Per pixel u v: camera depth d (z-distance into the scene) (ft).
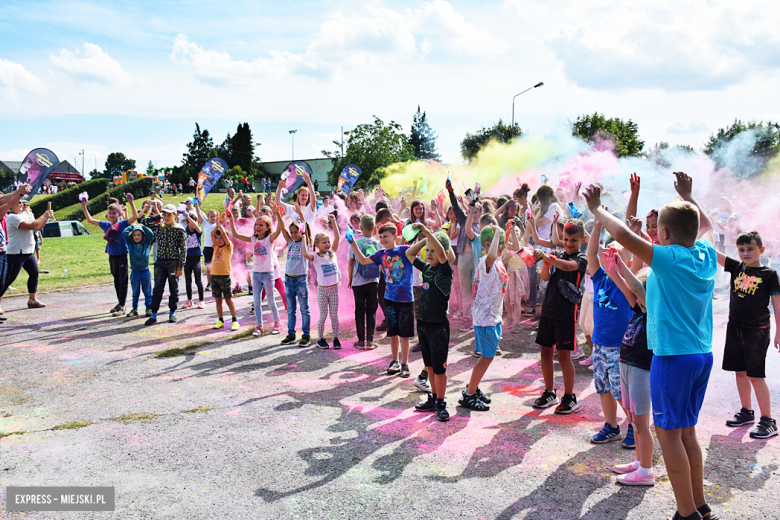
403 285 17.84
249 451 12.23
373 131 112.88
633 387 10.64
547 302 14.74
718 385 17.01
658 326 9.10
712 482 10.69
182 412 14.69
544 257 14.42
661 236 9.42
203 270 42.83
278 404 15.37
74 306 30.42
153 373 18.28
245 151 239.91
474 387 15.15
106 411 14.76
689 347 8.91
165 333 24.14
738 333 13.44
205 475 11.07
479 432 13.39
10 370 18.54
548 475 11.07
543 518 9.43
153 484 10.68
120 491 10.39
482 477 10.98
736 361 13.50
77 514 9.52
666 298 9.02
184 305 30.58
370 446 12.52
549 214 27.04
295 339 23.07
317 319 27.48
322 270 21.47
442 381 14.38
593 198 9.59
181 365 19.24
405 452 12.20
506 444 12.65
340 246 29.91
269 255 23.58
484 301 14.82
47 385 16.98
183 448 12.37
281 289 25.20
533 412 14.85
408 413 14.75
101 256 54.70
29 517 9.42
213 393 16.29
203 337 23.44
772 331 24.02
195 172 184.96
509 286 23.88
